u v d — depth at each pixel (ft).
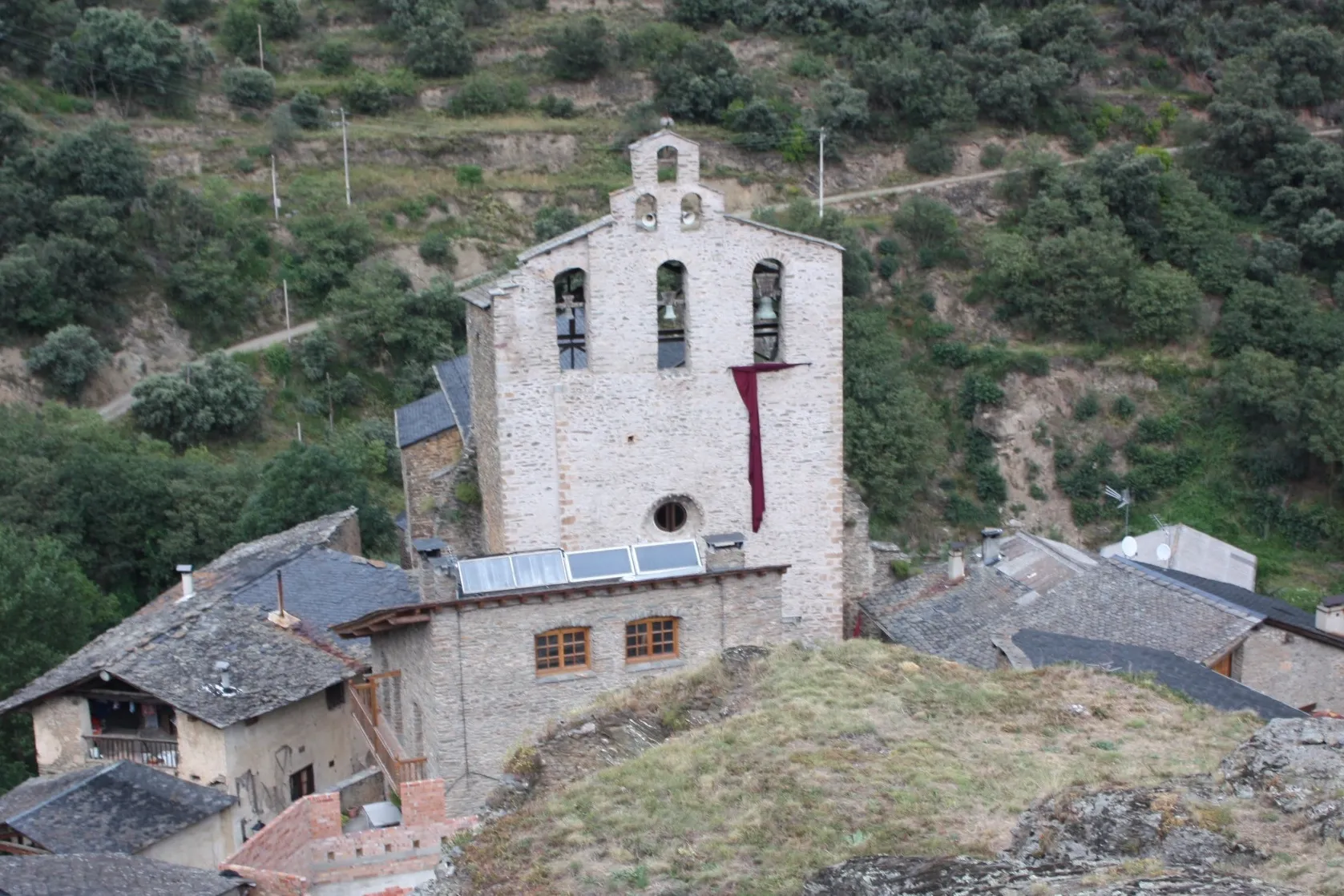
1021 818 63.41
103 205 260.01
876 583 158.20
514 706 100.07
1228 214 313.32
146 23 310.86
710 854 65.67
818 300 124.36
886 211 307.58
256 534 188.34
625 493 122.72
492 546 127.24
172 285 264.52
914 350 279.49
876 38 347.56
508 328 117.70
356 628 97.86
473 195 302.04
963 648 123.34
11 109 267.18
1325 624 131.85
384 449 240.73
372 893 97.45
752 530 126.11
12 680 141.18
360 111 321.73
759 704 83.05
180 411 240.32
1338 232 294.66
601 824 70.18
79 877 86.79
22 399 241.14
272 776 118.93
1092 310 282.56
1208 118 336.29
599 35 336.08
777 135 320.09
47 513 190.39
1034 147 313.53
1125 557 157.38
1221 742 76.07
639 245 119.34
